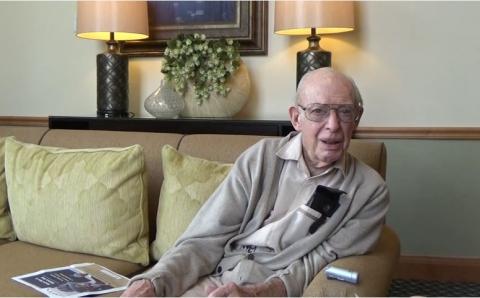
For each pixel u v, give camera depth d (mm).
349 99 1502
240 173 1623
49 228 1937
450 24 2639
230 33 2850
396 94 2725
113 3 2639
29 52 3244
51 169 1998
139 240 1906
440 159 2713
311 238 1499
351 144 1869
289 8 2479
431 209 2760
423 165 2734
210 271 1594
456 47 2643
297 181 1578
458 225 2744
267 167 1613
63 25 3162
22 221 2002
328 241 1500
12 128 2420
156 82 3025
